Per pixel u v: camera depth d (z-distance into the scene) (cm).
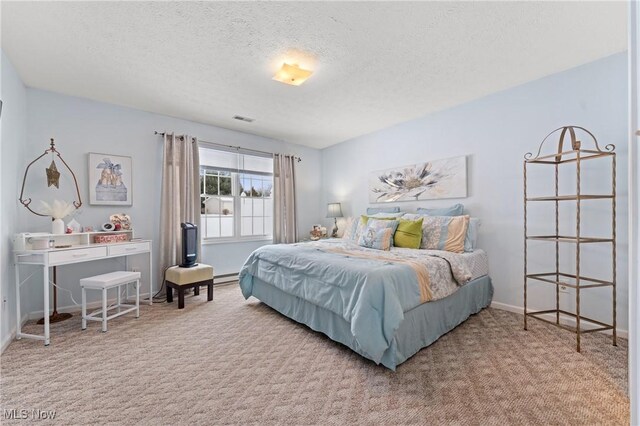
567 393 160
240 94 310
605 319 238
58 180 297
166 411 148
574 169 255
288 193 495
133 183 350
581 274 251
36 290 284
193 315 291
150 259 322
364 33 206
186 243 340
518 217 290
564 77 261
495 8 181
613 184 217
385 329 180
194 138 394
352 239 398
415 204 386
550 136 269
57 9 180
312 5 178
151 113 364
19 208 269
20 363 195
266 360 200
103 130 330
